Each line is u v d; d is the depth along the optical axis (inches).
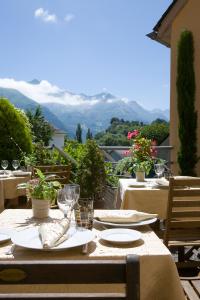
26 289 66.9
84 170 227.6
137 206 165.6
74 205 89.5
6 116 308.5
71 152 320.5
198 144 335.9
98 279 44.7
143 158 195.9
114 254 69.9
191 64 330.3
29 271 44.7
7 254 70.2
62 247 69.7
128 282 43.8
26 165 260.2
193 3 336.5
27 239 75.2
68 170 194.5
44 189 96.1
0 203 204.5
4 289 66.6
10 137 307.1
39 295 45.7
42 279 44.7
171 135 386.6
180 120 330.0
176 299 69.5
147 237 81.5
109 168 276.4
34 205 96.8
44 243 69.4
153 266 69.8
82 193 226.2
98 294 45.5
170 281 69.9
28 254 70.2
